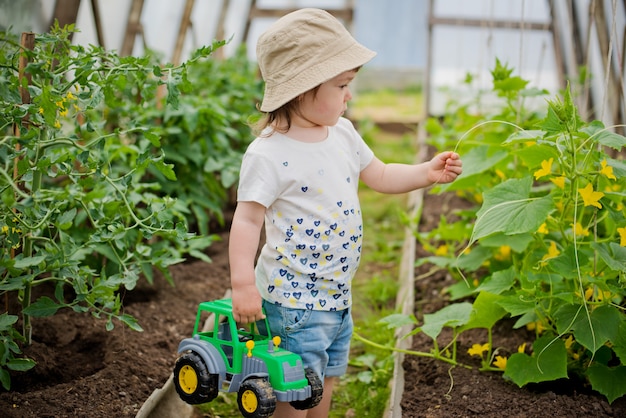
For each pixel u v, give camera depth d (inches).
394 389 128.3
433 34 339.9
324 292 102.7
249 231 99.3
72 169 114.9
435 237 192.9
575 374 124.9
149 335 140.8
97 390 116.5
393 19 462.0
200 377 100.6
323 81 96.9
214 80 247.4
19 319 131.4
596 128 116.5
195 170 195.6
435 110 358.0
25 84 107.4
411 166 112.3
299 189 101.0
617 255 114.0
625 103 153.5
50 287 147.9
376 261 215.5
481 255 157.1
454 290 157.5
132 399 116.8
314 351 103.3
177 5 280.8
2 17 152.5
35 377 119.7
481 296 122.3
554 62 300.8
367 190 286.4
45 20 171.3
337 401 139.1
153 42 268.7
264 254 104.0
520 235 140.0
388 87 472.1
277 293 102.1
